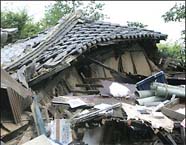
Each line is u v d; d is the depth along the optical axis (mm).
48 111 9023
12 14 24062
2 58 11875
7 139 6844
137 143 9375
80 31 12156
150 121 8031
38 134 7539
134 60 12930
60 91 10297
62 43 11172
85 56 11008
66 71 10633
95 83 11133
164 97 10109
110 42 11188
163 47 23141
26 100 7156
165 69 13828
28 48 11312
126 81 12125
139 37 12078
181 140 8398
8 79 6207
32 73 9336
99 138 9023
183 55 18531
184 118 8609
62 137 7984
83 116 8078
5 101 6273
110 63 11992
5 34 6141
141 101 9711
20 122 6996
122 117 8250
